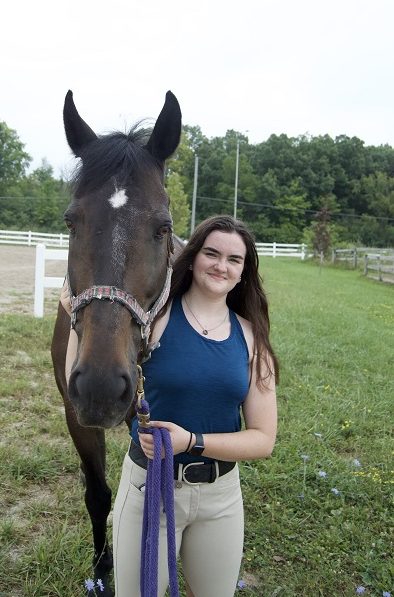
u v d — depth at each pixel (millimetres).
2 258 19953
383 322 10039
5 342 6488
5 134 51594
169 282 1936
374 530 3139
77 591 2564
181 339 1840
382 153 74000
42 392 5062
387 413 5043
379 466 3973
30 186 51281
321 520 3197
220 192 61750
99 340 1641
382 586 2686
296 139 74375
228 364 1830
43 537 2879
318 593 2656
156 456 1652
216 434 1813
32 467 3566
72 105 2135
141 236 1795
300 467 3723
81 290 1772
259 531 3051
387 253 26562
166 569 1873
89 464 2572
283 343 7168
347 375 6184
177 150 2104
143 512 1739
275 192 61375
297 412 4793
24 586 2543
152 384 1845
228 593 2002
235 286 2010
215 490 1876
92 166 1896
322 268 25188
